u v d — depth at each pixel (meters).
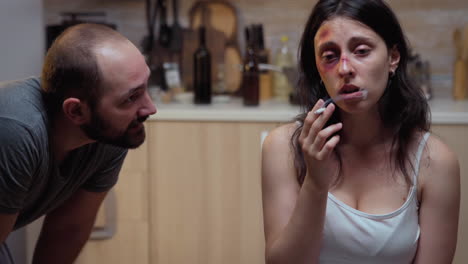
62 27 2.66
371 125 1.33
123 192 2.47
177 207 2.48
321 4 1.29
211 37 2.88
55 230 1.67
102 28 1.28
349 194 1.34
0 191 1.25
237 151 2.42
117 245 2.49
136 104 1.26
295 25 2.83
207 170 2.45
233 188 2.44
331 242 1.29
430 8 2.73
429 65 2.76
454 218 1.31
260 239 2.46
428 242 1.29
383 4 1.24
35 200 1.45
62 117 1.30
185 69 2.90
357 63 1.21
